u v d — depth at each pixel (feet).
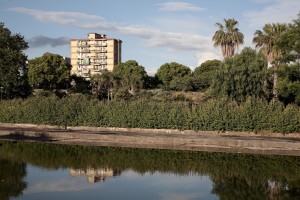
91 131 129.80
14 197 59.16
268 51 167.94
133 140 114.62
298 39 126.41
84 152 99.71
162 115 127.54
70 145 110.01
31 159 89.97
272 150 103.81
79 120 134.92
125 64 343.26
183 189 66.23
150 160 90.94
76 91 259.60
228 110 124.26
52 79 298.15
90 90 271.69
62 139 117.91
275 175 77.25
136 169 81.61
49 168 80.79
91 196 60.70
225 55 190.39
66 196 60.29
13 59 185.78
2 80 179.83
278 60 137.39
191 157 94.89
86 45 479.00
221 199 60.23
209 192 64.49
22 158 90.89
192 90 279.49
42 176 73.56
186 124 125.29
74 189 64.59
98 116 132.87
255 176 76.33
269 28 167.22
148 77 341.00
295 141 108.78
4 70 180.45
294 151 102.53
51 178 72.08
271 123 120.47
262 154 99.04
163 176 75.72
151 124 128.36
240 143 107.14
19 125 142.00
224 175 77.05
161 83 346.33
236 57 146.20
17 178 71.61
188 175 76.84
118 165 85.30
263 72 142.61
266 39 166.50
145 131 128.77
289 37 128.26
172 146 109.60
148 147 107.96
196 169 82.28
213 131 124.06
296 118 118.93
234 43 189.26
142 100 139.74
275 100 138.31
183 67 349.82
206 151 103.04
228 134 122.93
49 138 119.65
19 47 196.54
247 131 121.70
